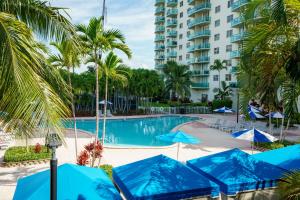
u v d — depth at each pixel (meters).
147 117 38.72
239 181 7.25
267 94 7.59
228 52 49.94
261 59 7.26
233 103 45.22
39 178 6.39
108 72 13.88
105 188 6.21
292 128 27.09
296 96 7.12
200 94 57.19
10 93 4.26
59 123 4.54
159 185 6.57
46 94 4.68
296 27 6.80
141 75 40.47
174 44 67.12
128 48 12.78
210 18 54.62
